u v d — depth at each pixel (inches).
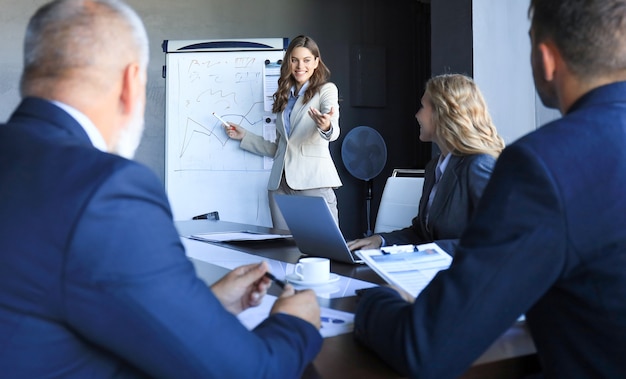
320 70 129.8
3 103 172.6
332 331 34.6
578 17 28.3
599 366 26.3
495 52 142.1
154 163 181.8
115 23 26.3
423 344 27.0
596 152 26.7
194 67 151.3
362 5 199.0
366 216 198.7
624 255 26.0
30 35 26.0
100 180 21.6
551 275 26.1
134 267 21.2
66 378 22.2
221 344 23.3
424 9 205.3
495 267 26.2
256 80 150.5
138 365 22.7
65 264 20.6
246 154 150.3
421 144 207.0
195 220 115.8
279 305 31.7
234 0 187.0
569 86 30.1
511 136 143.3
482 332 26.6
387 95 203.0
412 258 48.2
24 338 21.2
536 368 31.0
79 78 25.4
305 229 63.4
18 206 21.5
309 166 128.5
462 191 63.3
